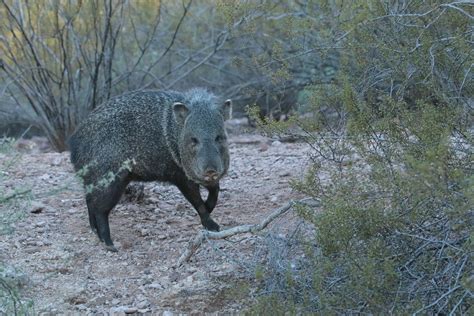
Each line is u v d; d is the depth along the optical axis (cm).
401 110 756
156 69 1967
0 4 1670
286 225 918
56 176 1199
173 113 933
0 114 1911
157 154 945
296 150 1334
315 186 754
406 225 687
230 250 891
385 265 627
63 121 1712
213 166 893
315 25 1188
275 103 1744
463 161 686
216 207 1072
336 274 690
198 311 785
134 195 1095
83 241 958
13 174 1193
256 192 1120
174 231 992
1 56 1777
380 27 915
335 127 958
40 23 1697
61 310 778
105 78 1722
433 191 631
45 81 1683
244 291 723
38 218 1022
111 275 866
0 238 943
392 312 635
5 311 708
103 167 942
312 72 1532
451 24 866
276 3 1495
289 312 659
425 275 666
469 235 654
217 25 1977
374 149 757
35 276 848
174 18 1953
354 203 697
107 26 1652
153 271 871
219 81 1953
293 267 723
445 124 720
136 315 780
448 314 634
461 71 811
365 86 883
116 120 950
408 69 845
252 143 1513
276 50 1049
